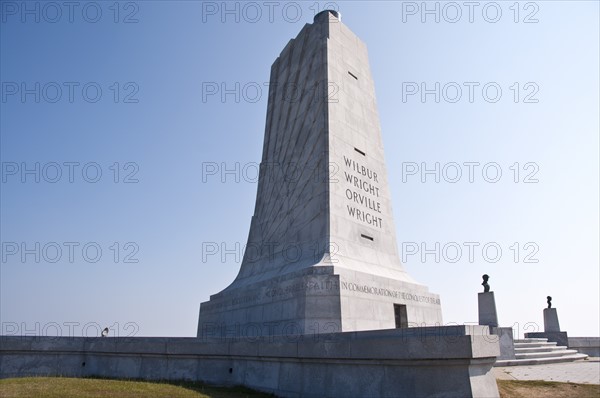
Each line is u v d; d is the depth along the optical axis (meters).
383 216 23.83
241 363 15.27
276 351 13.80
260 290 21.64
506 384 12.77
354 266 19.73
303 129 24.70
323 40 24.78
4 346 17.66
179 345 16.36
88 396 11.82
